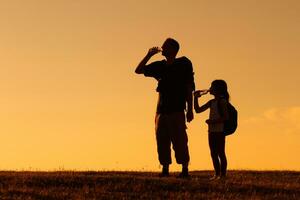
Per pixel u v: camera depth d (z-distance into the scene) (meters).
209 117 27.39
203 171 32.53
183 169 27.00
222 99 27.23
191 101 26.64
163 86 26.66
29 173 28.97
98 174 29.47
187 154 26.86
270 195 25.16
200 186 25.72
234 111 27.28
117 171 30.86
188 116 26.66
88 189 25.17
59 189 25.23
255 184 26.58
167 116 26.67
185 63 26.64
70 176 26.91
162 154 27.09
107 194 24.64
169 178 26.73
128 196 24.41
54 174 28.34
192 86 26.67
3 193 24.55
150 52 26.66
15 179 26.36
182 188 25.47
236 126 27.28
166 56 26.64
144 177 27.02
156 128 26.92
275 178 29.31
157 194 24.67
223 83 27.30
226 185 26.05
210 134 27.33
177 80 26.56
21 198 23.88
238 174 30.56
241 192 25.41
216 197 24.45
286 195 25.20
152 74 26.77
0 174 27.98
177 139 26.67
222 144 27.28
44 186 25.73
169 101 26.62
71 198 24.05
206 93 27.44
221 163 27.42
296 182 28.22
